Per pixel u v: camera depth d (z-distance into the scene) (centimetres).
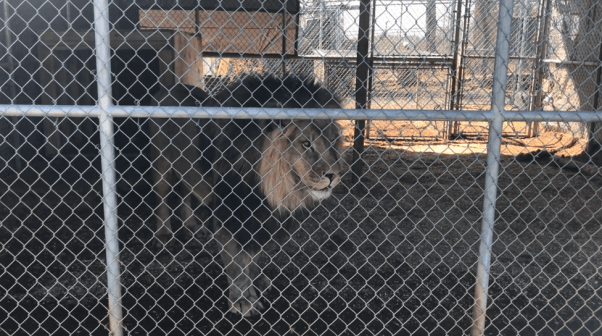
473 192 782
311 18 1066
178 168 514
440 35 1072
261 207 389
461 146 1100
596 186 798
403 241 559
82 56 778
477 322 337
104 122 300
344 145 394
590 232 614
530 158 986
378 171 899
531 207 707
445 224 649
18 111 293
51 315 424
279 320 409
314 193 368
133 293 466
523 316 405
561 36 1125
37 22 846
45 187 719
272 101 364
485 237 325
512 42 1202
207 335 400
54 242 582
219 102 408
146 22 1036
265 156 369
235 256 416
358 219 666
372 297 461
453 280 495
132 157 755
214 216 418
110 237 316
